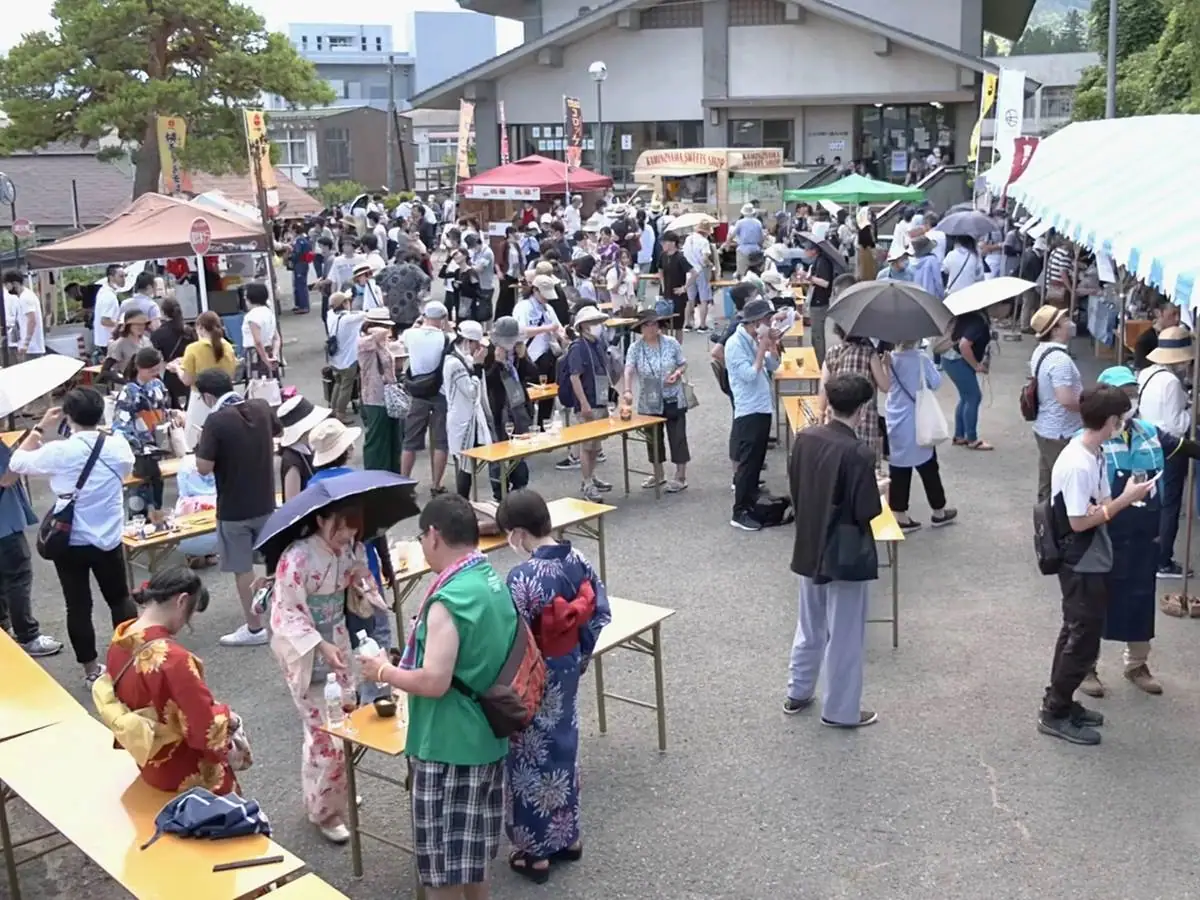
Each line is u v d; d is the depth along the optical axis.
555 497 11.76
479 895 4.90
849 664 6.82
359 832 5.60
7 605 8.34
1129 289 15.13
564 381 11.77
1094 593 6.48
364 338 11.56
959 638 8.15
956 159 37.28
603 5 38.69
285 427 8.05
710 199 32.28
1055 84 51.47
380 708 5.49
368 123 59.00
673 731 6.97
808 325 16.97
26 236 23.36
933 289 15.28
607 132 39.53
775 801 6.17
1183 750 6.56
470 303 21.33
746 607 8.86
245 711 7.42
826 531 6.56
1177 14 25.39
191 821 4.65
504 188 26.55
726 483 12.21
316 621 5.75
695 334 21.58
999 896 5.34
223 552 8.12
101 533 7.63
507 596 4.81
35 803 5.04
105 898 5.66
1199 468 9.29
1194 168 9.55
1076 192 11.13
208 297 20.16
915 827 5.91
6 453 8.05
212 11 27.33
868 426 10.07
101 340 17.34
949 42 39.59
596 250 23.77
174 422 10.60
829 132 38.00
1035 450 12.88
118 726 4.87
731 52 37.75
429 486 12.30
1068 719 6.76
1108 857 5.61
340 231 28.66
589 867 5.63
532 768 5.44
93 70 26.95
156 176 27.78
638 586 9.35
